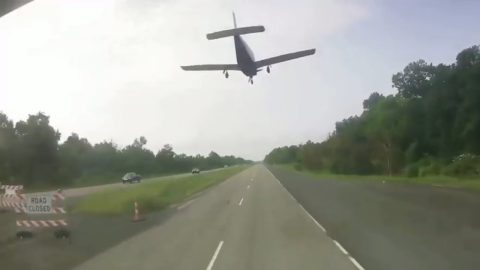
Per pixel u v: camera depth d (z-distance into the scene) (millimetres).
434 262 10883
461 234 14844
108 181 72688
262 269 10406
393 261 11031
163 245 14047
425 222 17641
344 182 45562
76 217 22953
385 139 66062
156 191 37312
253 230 17141
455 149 62594
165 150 123750
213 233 16516
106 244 14609
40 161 61062
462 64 64250
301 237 15156
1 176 54312
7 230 17531
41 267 11312
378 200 26516
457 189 32719
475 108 58750
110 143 100312
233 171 109938
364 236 15016
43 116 63969
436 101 64875
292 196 34125
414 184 38906
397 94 82375
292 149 161750
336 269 10273
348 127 81875
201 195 38469
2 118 60375
